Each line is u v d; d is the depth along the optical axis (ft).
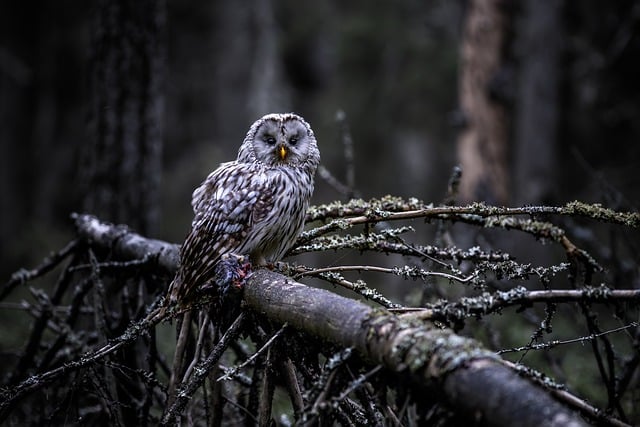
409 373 12.83
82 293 27.76
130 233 27.94
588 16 74.02
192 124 108.27
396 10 86.69
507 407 11.03
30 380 20.56
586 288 14.88
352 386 13.46
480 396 11.45
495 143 61.36
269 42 100.12
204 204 22.93
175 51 109.70
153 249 25.39
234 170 23.50
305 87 114.01
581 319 27.66
